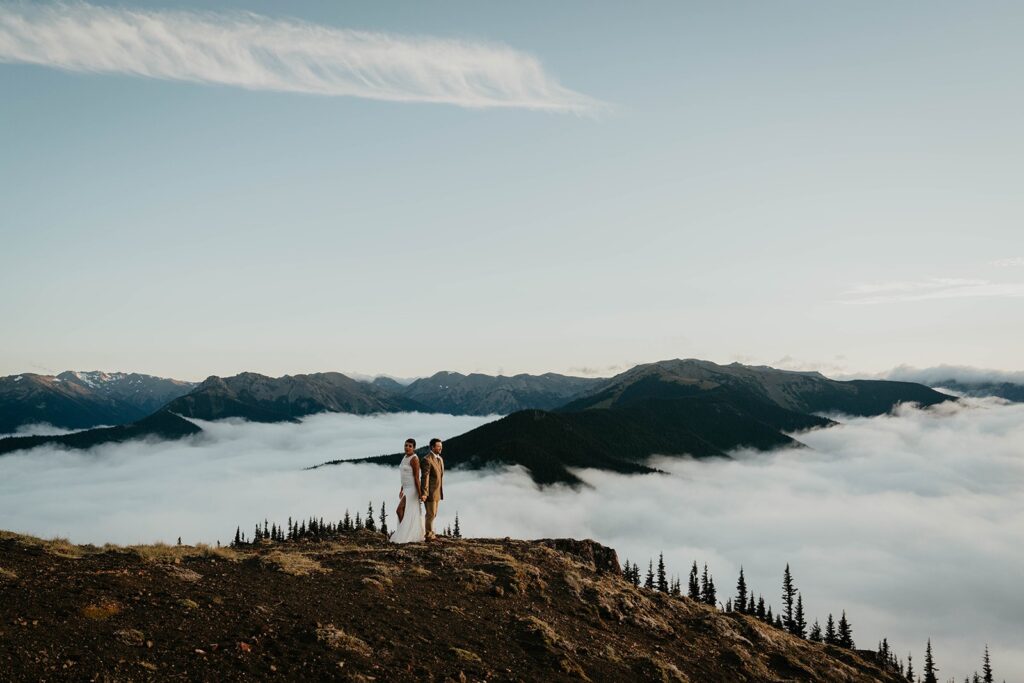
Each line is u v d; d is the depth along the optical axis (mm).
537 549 34531
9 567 18594
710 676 25016
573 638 23750
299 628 18109
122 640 15133
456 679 17484
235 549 28891
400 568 26391
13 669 12719
